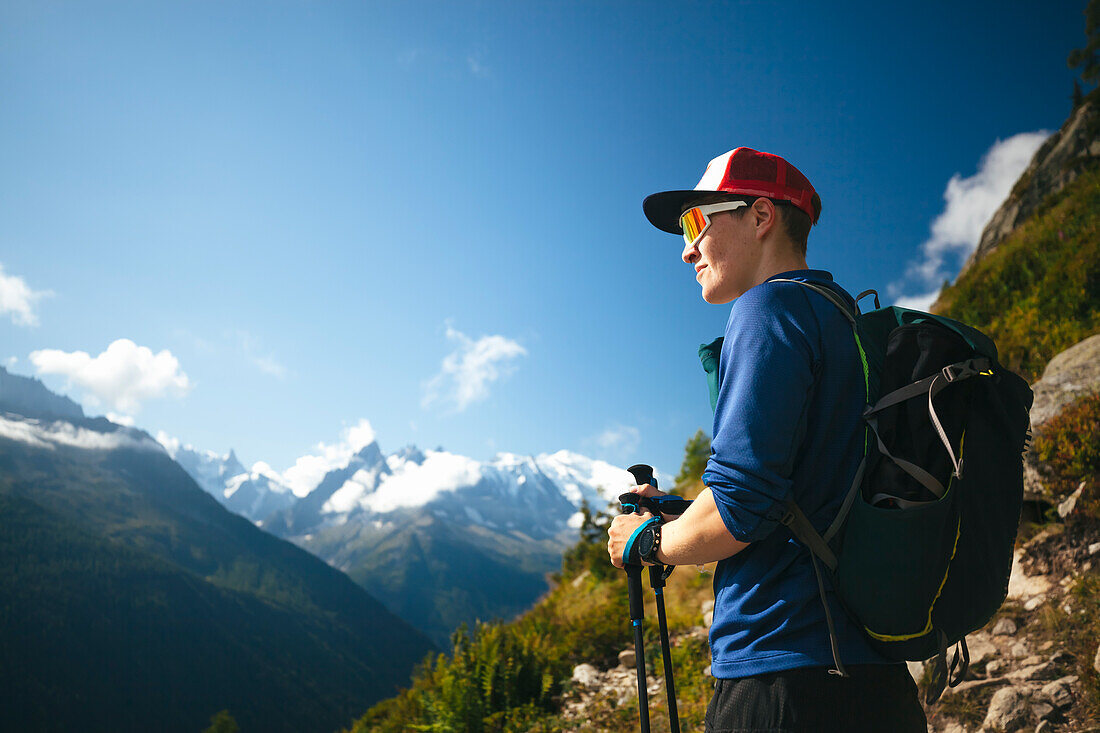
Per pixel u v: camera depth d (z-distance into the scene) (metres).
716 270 1.41
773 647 1.10
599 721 4.97
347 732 12.11
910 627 1.04
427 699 6.47
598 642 6.71
